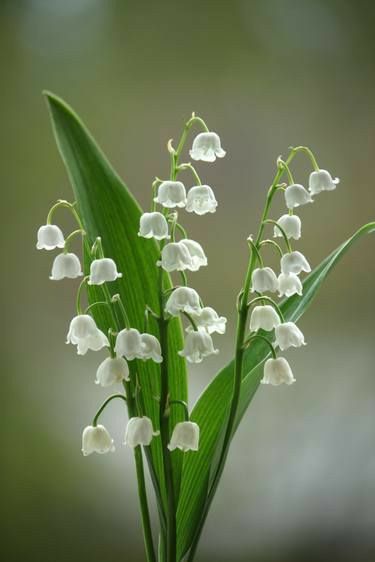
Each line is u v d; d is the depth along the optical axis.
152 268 0.54
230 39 0.93
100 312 0.54
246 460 0.93
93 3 0.93
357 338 0.93
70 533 0.93
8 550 0.93
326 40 0.93
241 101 0.93
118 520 0.93
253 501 0.93
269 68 0.93
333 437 0.93
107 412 0.93
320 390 0.93
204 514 0.54
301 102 0.93
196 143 0.52
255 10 0.93
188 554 0.54
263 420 0.93
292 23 0.93
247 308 0.52
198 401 0.54
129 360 0.53
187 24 0.93
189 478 0.54
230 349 0.93
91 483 0.93
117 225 0.53
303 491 0.93
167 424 0.52
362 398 0.93
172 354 0.54
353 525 0.92
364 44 0.93
